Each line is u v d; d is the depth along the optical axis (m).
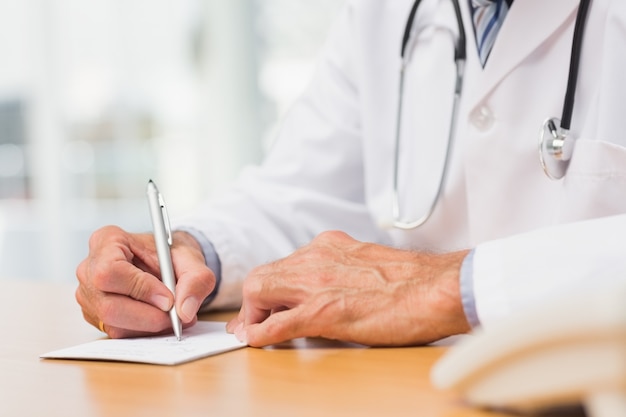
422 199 1.07
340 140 1.17
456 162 1.04
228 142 3.49
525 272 0.59
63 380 0.60
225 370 0.60
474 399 0.43
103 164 3.49
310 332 0.67
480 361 0.41
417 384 0.53
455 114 1.04
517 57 0.95
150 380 0.59
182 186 3.54
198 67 3.50
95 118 3.47
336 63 1.20
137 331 0.76
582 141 0.84
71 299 1.08
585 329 0.36
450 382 0.43
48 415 0.51
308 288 0.69
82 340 0.78
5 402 0.55
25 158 3.46
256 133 3.47
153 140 3.52
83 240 3.49
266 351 0.67
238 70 3.46
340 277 0.69
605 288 0.36
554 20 0.93
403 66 1.10
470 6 1.05
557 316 0.37
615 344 0.35
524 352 0.39
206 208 1.08
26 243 3.48
